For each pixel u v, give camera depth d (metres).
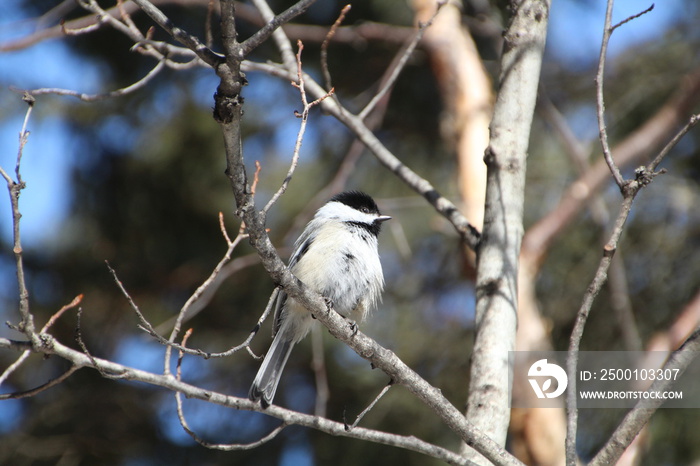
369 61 12.61
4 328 12.37
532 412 8.15
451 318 11.96
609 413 9.91
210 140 12.62
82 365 4.99
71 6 9.23
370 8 12.59
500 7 11.79
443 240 12.17
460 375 11.52
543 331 8.53
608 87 12.02
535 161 11.56
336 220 7.95
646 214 11.09
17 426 11.95
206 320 12.45
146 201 12.93
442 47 11.41
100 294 12.76
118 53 12.77
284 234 12.34
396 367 5.10
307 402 12.06
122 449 12.01
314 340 8.84
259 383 7.00
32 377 12.25
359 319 7.77
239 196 4.32
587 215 10.87
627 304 8.83
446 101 11.41
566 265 10.92
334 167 12.52
